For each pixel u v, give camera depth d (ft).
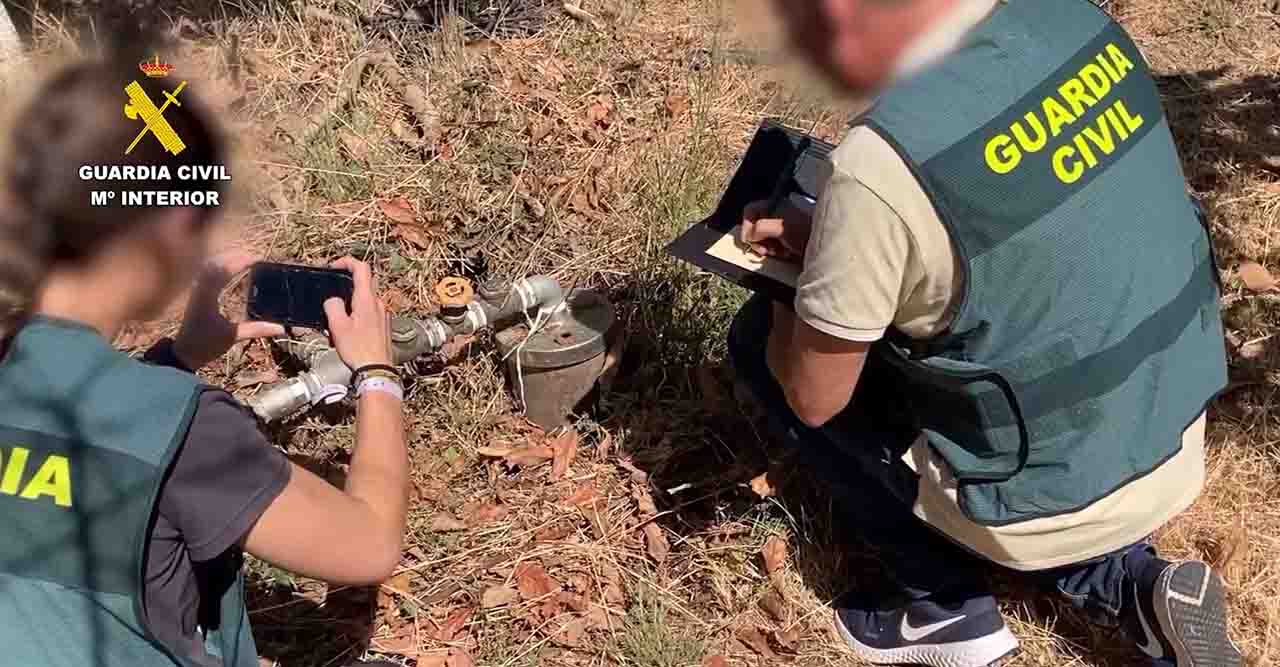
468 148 11.50
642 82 12.53
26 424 4.54
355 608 7.98
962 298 5.97
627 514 8.70
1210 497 8.71
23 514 4.54
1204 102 12.84
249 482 4.83
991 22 5.83
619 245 10.61
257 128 11.00
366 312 6.07
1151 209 6.15
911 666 7.86
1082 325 6.05
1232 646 7.02
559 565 8.33
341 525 5.14
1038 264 5.86
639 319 9.89
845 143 5.80
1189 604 6.80
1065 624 8.07
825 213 5.89
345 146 11.42
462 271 10.45
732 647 7.91
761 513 8.64
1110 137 5.99
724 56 12.43
